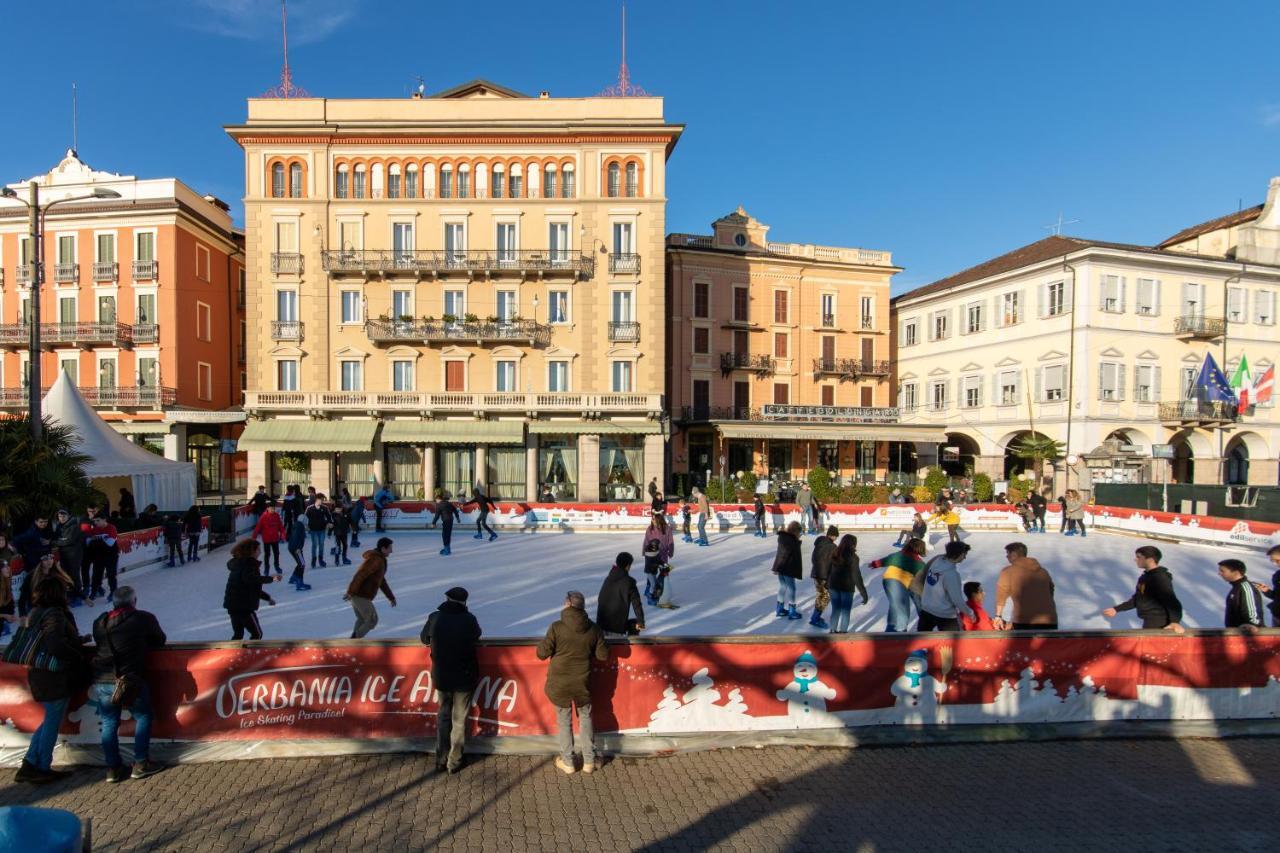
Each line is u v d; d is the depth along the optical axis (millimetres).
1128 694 7191
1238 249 38938
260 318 33406
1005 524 26734
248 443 31922
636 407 33688
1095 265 36062
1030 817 5484
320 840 5066
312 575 15922
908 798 5766
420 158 33812
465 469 34344
